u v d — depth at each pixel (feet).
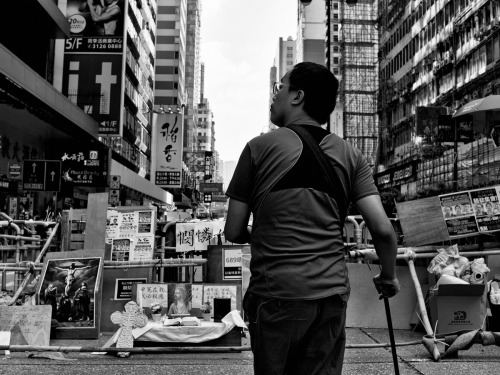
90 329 18.56
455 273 18.28
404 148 176.45
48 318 17.70
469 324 17.12
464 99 123.44
